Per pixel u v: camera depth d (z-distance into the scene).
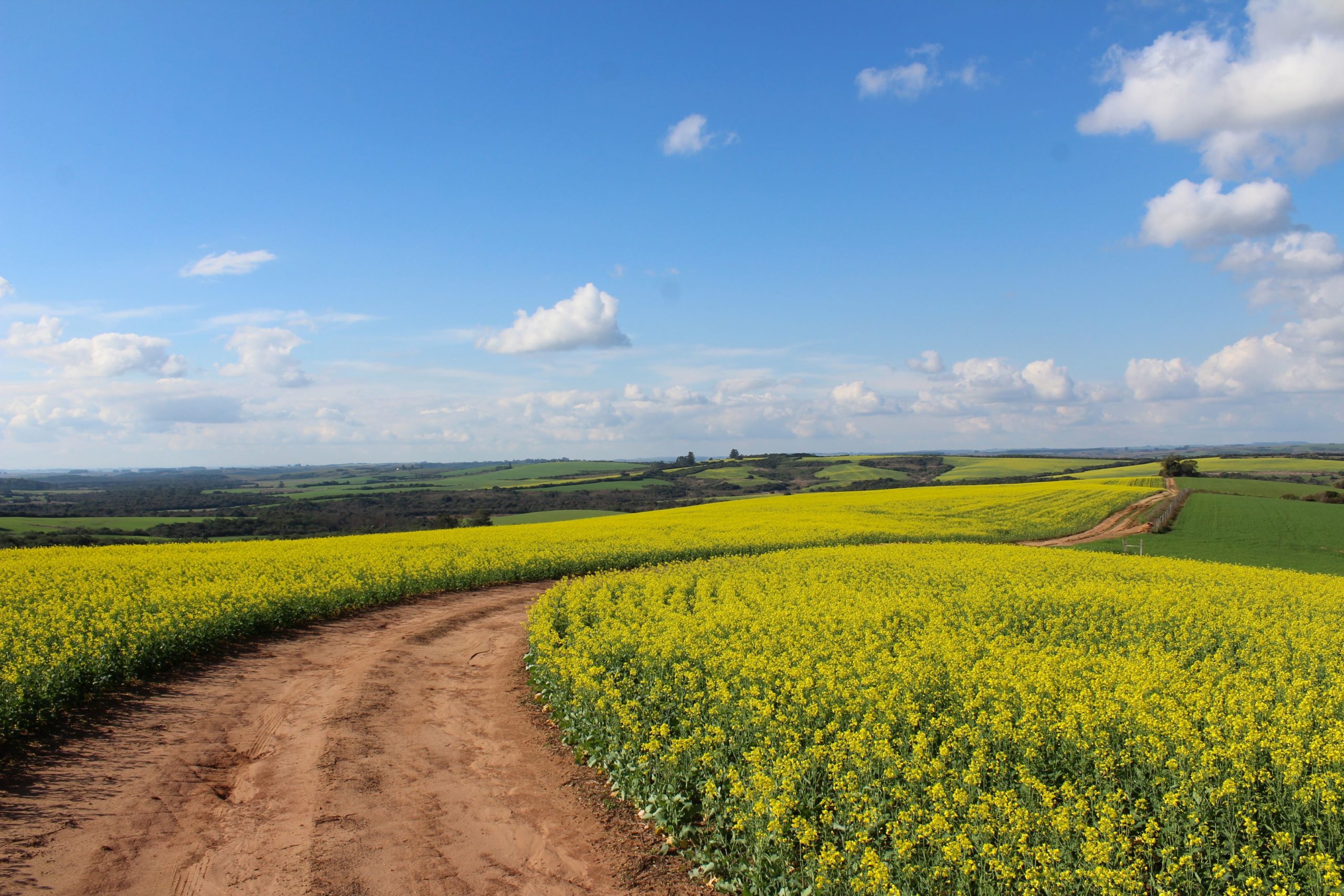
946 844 5.87
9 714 9.58
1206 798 6.61
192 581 19.64
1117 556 28.67
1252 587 20.58
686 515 53.75
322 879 6.70
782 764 7.05
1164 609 16.45
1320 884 5.39
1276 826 6.43
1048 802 6.35
